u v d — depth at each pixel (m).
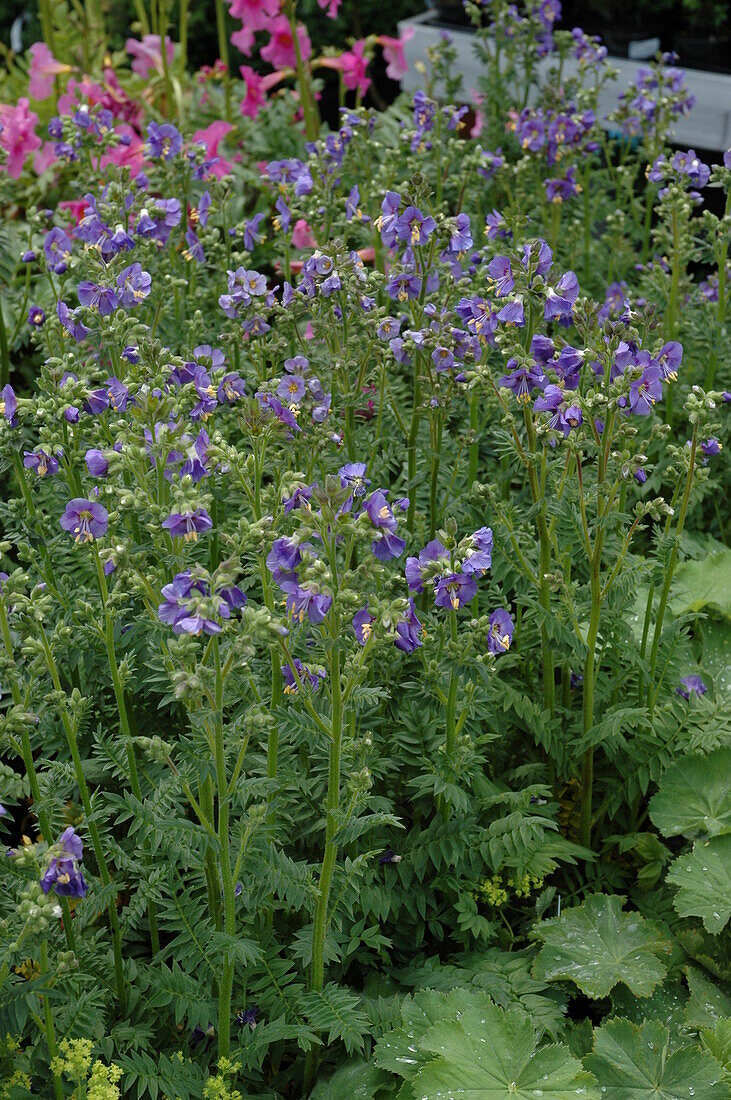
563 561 1.23
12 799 1.17
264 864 1.06
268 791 1.05
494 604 1.28
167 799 1.08
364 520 0.99
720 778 1.24
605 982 1.14
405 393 1.42
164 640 1.05
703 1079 1.08
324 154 1.42
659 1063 1.09
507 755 1.28
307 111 1.90
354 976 1.18
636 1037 1.10
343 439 1.27
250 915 1.09
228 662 0.97
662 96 1.67
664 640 1.25
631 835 1.25
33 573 1.19
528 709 1.21
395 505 1.15
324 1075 1.11
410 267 1.25
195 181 1.52
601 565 1.31
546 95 1.66
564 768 1.23
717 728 1.27
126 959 1.13
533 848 1.20
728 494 1.47
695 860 1.19
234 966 1.09
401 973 1.16
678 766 1.24
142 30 2.14
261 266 1.74
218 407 1.28
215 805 1.15
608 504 1.16
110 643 1.07
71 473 1.15
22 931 0.97
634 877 1.27
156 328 1.35
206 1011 1.08
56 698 1.04
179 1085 1.05
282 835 1.12
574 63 2.08
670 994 1.16
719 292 1.47
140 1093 1.03
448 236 1.22
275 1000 1.09
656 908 1.23
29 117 1.69
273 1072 1.13
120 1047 1.08
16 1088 1.03
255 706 1.00
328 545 0.99
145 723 1.22
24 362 1.57
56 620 1.17
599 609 1.18
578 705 1.30
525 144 1.61
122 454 1.04
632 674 1.27
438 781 1.13
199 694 0.98
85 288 1.18
